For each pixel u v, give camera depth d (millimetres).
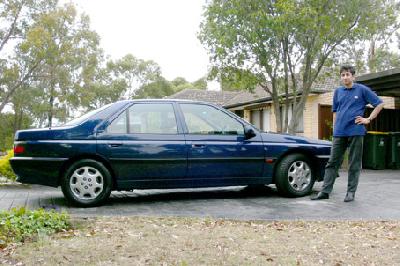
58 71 38094
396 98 16688
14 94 40812
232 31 13266
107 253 3613
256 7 13445
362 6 13438
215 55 14430
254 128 6977
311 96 20062
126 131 6348
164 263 3365
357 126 6430
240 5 13289
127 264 3342
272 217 5293
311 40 13703
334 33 13609
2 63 36594
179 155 6426
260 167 6828
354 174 6586
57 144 6055
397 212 5668
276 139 6973
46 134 6121
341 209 5895
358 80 12672
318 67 14977
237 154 6695
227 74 14922
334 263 3438
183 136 6527
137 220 4953
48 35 35031
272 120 23344
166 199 6855
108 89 54625
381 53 32688
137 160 6266
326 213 5602
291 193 6930
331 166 6715
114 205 6277
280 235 4344
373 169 13594
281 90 17141
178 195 7305
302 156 7004
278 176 6910
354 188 6594
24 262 3383
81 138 6152
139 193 7566
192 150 6488
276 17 12883
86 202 6086
